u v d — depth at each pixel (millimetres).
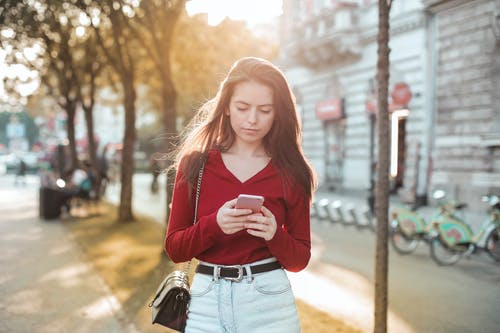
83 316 4984
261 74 1943
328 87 21312
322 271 7281
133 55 14703
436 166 14422
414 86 16328
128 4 8852
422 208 14039
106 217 13148
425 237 8312
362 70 19141
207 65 15320
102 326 4684
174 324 2010
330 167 21391
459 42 13641
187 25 13891
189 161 1988
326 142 21641
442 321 5102
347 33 18875
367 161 19031
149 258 7574
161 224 11656
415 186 14734
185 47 14664
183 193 1979
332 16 19547
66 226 11648
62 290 5961
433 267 7656
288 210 2020
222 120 2080
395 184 17484
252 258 1926
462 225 7820
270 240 1825
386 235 4020
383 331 4023
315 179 2105
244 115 1950
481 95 13086
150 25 8508
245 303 1899
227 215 1771
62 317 4969
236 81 1950
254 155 2027
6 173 39125
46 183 14555
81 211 14836
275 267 1962
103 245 8844
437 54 14383
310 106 22547
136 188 24750
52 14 11820
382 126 3984
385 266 4031
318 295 5984
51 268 7156
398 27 16828
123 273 6637
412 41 16328
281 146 2020
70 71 17141
